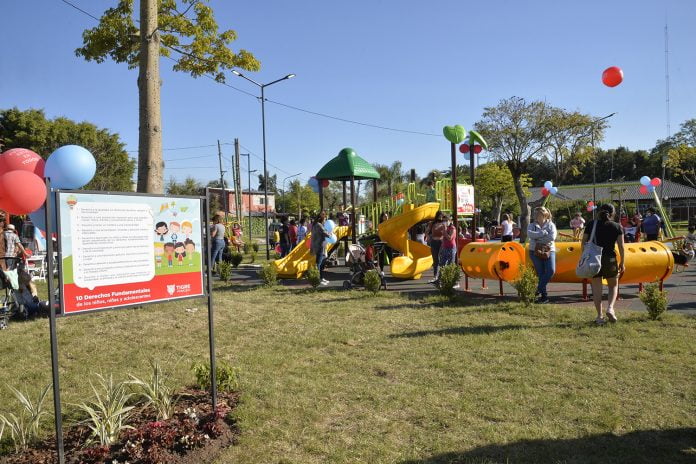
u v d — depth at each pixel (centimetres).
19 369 559
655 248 891
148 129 958
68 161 540
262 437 373
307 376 507
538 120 4088
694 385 450
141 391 470
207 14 1287
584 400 422
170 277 390
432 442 359
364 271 1120
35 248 1605
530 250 872
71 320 785
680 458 326
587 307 795
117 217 357
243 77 2347
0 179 513
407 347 602
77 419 417
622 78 900
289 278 1363
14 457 345
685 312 748
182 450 346
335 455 344
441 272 930
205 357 587
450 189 1611
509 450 343
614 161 8294
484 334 645
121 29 1198
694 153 4716
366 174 1595
